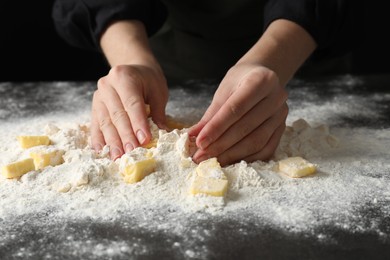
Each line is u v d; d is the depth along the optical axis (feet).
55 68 4.77
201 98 2.78
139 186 1.88
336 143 2.21
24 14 4.59
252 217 1.71
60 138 2.20
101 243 1.59
